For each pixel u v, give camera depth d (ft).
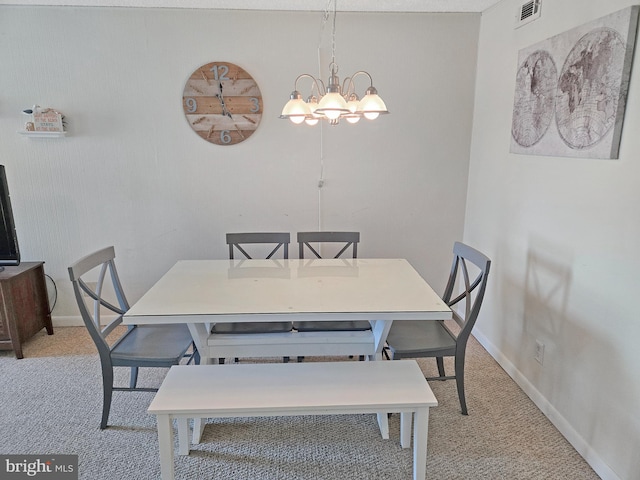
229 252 9.86
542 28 7.38
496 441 6.81
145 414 7.47
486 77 9.67
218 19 9.64
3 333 9.18
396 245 11.14
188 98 9.97
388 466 6.33
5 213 9.00
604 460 5.98
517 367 8.43
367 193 10.79
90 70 9.73
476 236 10.36
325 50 9.94
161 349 7.06
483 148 9.89
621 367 5.65
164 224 10.66
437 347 7.12
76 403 7.75
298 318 6.19
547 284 7.34
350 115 6.13
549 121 7.09
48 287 10.78
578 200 6.46
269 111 10.16
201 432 6.79
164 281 7.58
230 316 6.14
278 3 9.20
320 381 5.95
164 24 9.59
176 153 10.27
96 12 9.46
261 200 10.67
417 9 9.62
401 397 5.58
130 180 10.35
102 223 10.55
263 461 6.40
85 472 6.19
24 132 9.49
